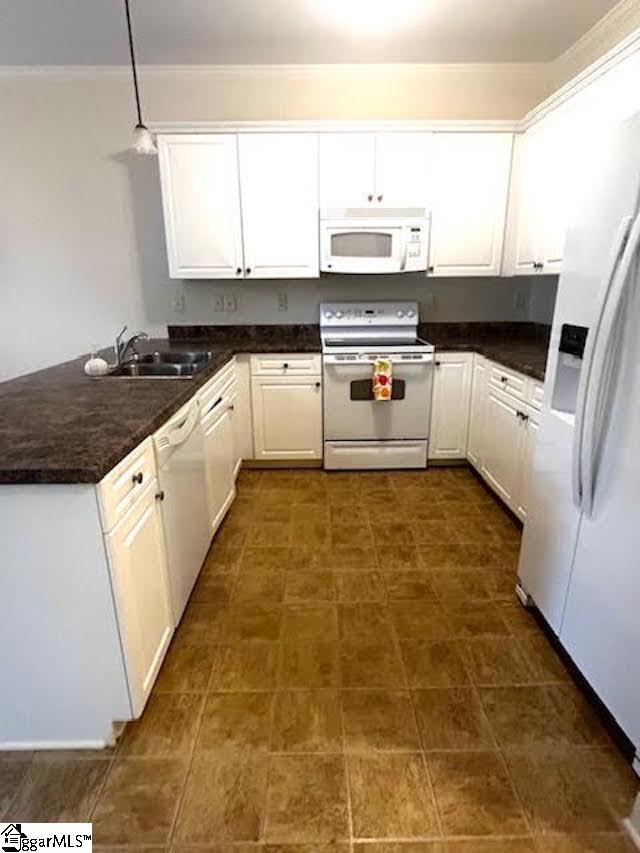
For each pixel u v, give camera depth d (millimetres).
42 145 3162
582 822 1184
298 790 1260
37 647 1256
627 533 1249
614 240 1195
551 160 2557
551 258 2586
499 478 2699
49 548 1161
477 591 2053
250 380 3148
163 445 1564
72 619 1229
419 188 2990
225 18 2455
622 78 1896
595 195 1367
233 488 2861
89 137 3154
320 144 2906
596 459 1341
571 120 2338
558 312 1598
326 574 2184
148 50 2818
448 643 1766
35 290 3398
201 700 1534
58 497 1120
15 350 3492
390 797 1241
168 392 1790
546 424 1690
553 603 1669
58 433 1322
